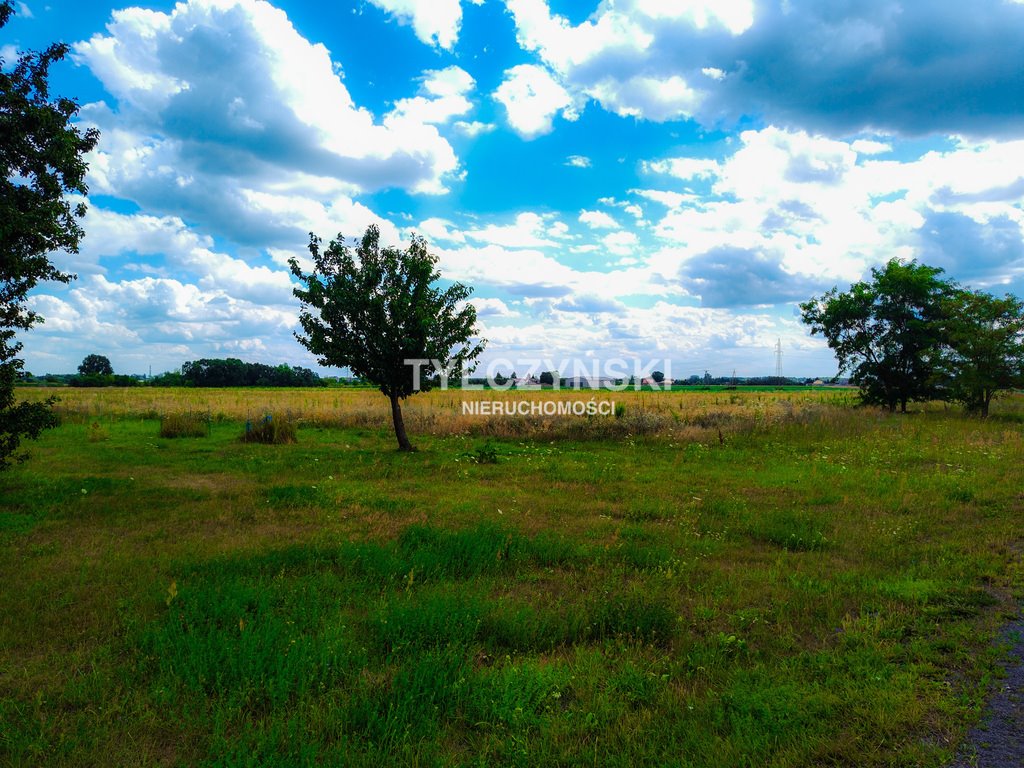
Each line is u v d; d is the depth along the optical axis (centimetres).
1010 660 405
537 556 679
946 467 1307
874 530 777
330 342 1622
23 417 1031
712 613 505
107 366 10831
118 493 1006
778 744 315
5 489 1020
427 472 1279
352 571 616
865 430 2028
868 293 2959
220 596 513
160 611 498
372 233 1675
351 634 449
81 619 484
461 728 340
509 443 1911
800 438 1902
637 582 591
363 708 339
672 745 317
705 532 799
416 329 1614
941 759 295
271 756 295
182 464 1359
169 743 324
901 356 2891
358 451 1631
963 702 351
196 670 382
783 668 401
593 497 1029
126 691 371
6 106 976
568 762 305
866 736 322
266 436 1855
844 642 441
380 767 298
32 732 324
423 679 368
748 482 1157
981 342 2427
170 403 3438
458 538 692
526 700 355
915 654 414
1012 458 1390
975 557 641
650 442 1884
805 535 746
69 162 1034
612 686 378
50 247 1023
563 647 447
